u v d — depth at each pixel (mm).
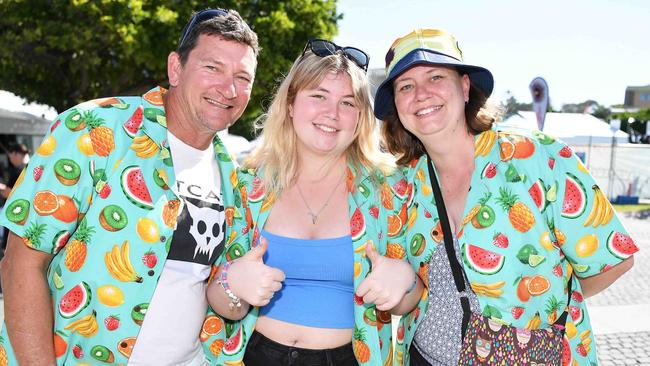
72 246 1925
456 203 2146
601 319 5914
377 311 2287
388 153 2523
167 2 11680
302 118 2336
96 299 1923
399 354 2387
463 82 2174
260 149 2555
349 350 2252
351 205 2318
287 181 2404
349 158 2494
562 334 1972
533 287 1964
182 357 2137
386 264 2033
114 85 13812
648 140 39656
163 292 2045
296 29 13758
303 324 2211
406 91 2146
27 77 13680
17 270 1836
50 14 11234
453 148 2156
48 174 1848
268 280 1976
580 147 19719
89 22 11102
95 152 1920
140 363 2029
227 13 2209
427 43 2102
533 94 6566
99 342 1954
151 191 2006
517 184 1979
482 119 2119
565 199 1938
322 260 2254
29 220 1821
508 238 1961
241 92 2188
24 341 1817
